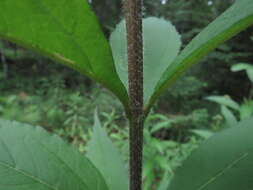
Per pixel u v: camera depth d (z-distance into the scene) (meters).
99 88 1.05
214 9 1.46
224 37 0.09
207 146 0.11
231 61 1.36
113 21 1.76
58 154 0.11
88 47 0.09
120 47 0.13
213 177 0.10
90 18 0.08
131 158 0.11
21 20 0.08
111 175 0.14
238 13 0.09
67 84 1.57
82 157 0.11
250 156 0.10
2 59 1.81
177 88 1.18
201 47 0.09
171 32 0.13
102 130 0.15
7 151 0.10
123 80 0.12
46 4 0.08
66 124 0.95
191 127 0.94
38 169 0.10
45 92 1.31
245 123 0.11
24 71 1.79
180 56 0.10
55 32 0.08
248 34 1.32
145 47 0.13
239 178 0.10
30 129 0.11
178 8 1.42
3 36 0.08
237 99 1.50
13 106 1.11
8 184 0.10
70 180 0.10
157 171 0.54
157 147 0.51
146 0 1.40
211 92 1.50
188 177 0.10
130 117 0.10
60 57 0.09
